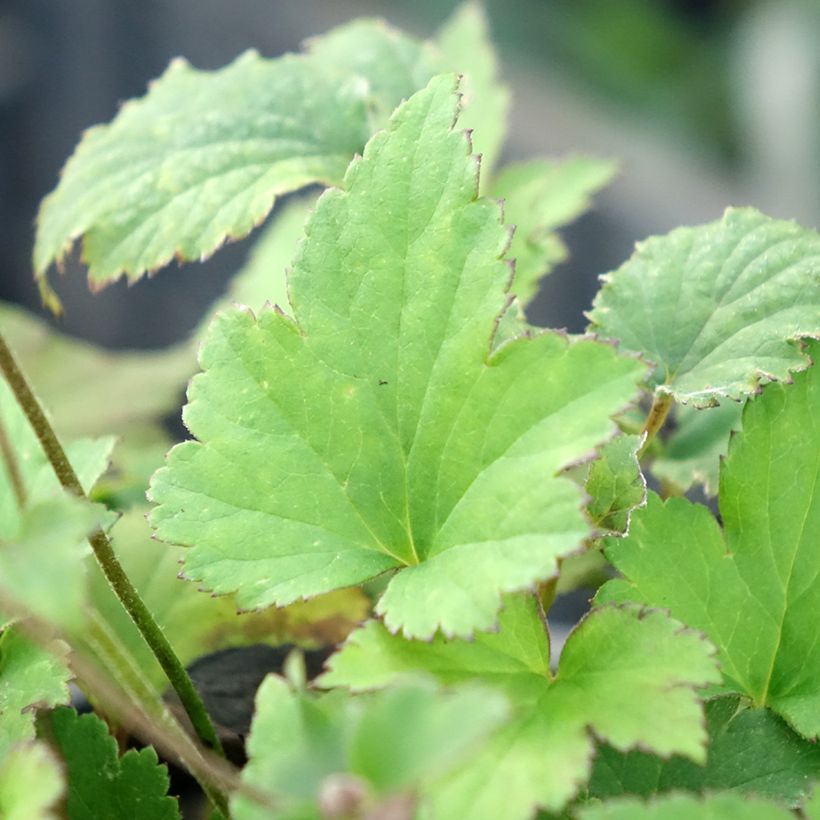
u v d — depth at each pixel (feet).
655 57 5.07
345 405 1.50
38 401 1.44
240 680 1.64
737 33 5.12
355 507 1.49
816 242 1.57
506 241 1.49
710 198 4.45
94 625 1.51
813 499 1.51
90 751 1.51
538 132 4.50
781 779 1.48
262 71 1.73
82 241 1.68
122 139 1.72
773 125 4.77
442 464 1.48
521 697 1.44
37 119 3.60
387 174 1.51
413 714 1.31
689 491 1.66
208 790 1.50
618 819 1.40
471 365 1.48
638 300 1.59
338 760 1.32
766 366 1.54
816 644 1.50
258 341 1.51
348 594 1.65
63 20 3.71
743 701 1.50
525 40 5.00
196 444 1.50
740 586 1.51
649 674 1.43
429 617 1.44
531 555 1.44
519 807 1.40
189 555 1.49
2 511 1.57
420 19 4.64
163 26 3.79
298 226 2.01
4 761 1.42
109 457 1.57
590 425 1.45
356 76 1.72
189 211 1.67
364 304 1.50
